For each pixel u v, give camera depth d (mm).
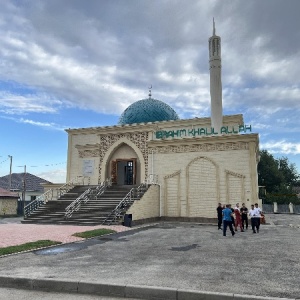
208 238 15250
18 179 51938
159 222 25859
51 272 8062
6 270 8328
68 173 33094
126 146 31594
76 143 33781
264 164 61062
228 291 6391
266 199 54375
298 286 6785
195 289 6480
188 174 27219
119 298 6508
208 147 26891
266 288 6629
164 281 7109
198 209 26297
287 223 25516
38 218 23125
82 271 8164
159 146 28781
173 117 35406
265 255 10555
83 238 14773
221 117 29812
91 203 24484
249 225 22812
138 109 34781
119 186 28094
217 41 31109
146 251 11414
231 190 25500
